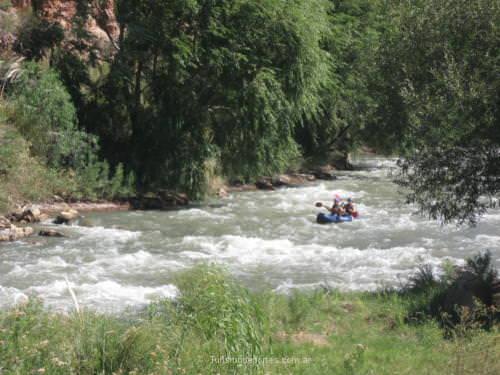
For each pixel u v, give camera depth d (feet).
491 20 36.91
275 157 97.04
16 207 73.61
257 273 53.21
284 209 87.40
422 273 45.62
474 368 23.32
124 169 89.76
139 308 41.39
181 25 89.45
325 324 35.47
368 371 26.73
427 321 34.91
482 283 36.32
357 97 47.03
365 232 72.02
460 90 35.37
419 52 40.09
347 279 50.70
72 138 82.38
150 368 20.18
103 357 20.12
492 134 36.14
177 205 88.28
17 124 79.46
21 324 19.72
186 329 23.09
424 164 39.29
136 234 68.64
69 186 80.48
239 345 23.48
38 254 58.23
